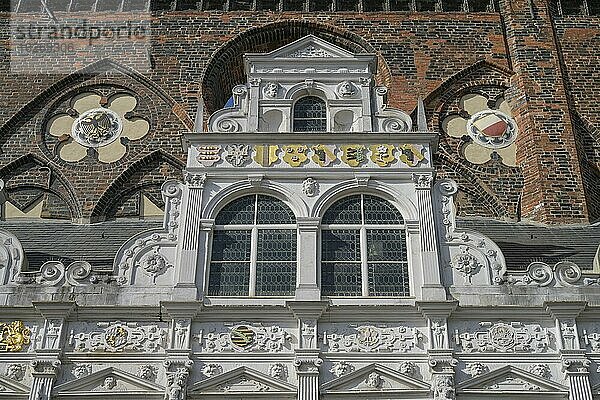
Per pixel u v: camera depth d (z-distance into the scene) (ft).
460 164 110.01
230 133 85.61
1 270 78.54
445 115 115.14
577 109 115.03
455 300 74.90
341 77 92.89
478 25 121.80
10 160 110.01
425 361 73.20
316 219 81.00
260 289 78.07
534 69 116.88
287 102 91.15
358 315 74.95
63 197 107.76
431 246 79.51
